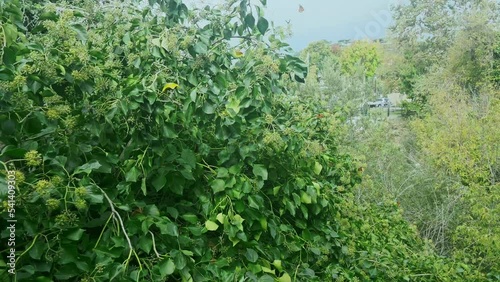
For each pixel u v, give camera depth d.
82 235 1.38
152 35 2.03
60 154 1.44
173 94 1.83
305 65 2.09
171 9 2.19
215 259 1.74
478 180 5.31
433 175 5.55
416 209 5.38
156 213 1.55
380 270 2.54
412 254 3.17
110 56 1.87
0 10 1.52
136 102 1.54
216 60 2.06
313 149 2.19
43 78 1.35
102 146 1.61
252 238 1.88
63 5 1.99
